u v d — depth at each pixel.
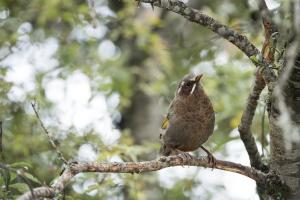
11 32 15.68
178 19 18.42
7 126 13.90
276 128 8.30
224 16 14.70
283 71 7.81
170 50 15.92
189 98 11.01
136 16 18.12
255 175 8.82
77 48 16.19
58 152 7.85
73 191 12.41
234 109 14.79
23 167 8.50
